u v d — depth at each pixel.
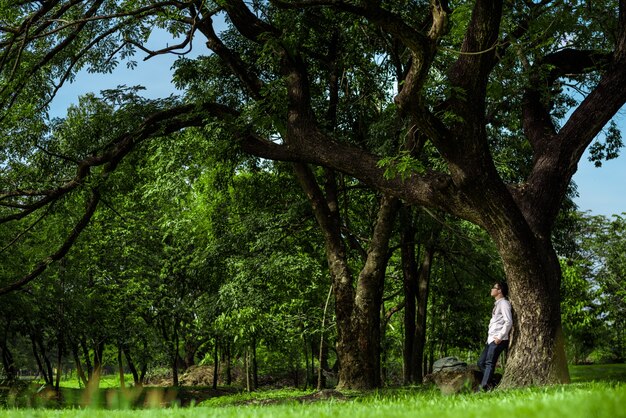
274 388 38.34
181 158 21.02
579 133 13.94
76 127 19.98
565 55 16.52
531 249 13.30
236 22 17.77
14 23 16.72
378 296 22.05
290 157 17.20
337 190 22.14
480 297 32.38
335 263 20.64
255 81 19.58
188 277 33.03
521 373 13.12
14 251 27.69
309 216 23.36
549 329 13.23
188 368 44.34
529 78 15.34
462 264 27.56
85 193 19.52
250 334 23.41
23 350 40.41
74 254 30.70
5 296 27.42
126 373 47.97
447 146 12.91
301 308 25.64
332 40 21.33
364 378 19.61
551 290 13.41
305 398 16.44
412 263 27.02
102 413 6.13
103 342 33.28
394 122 19.03
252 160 23.27
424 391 14.88
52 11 18.77
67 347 33.50
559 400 4.89
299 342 27.30
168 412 6.03
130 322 32.91
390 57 21.83
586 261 38.84
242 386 39.06
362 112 22.19
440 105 15.91
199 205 27.19
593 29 15.84
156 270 34.00
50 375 32.34
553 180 13.95
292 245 23.95
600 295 38.38
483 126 12.77
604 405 3.98
